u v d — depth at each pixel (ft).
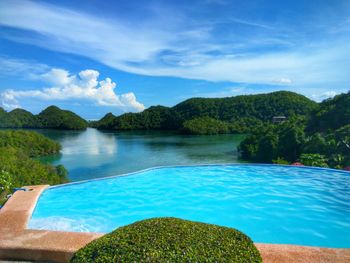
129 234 9.05
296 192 30.91
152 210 25.75
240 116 336.29
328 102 161.38
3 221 15.02
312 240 19.70
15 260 12.01
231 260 8.25
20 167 57.82
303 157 74.79
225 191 31.81
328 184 34.19
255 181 36.24
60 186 30.04
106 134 331.57
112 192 31.09
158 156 153.58
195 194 30.71
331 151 97.30
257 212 25.07
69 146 201.26
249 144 154.92
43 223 21.33
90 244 9.11
